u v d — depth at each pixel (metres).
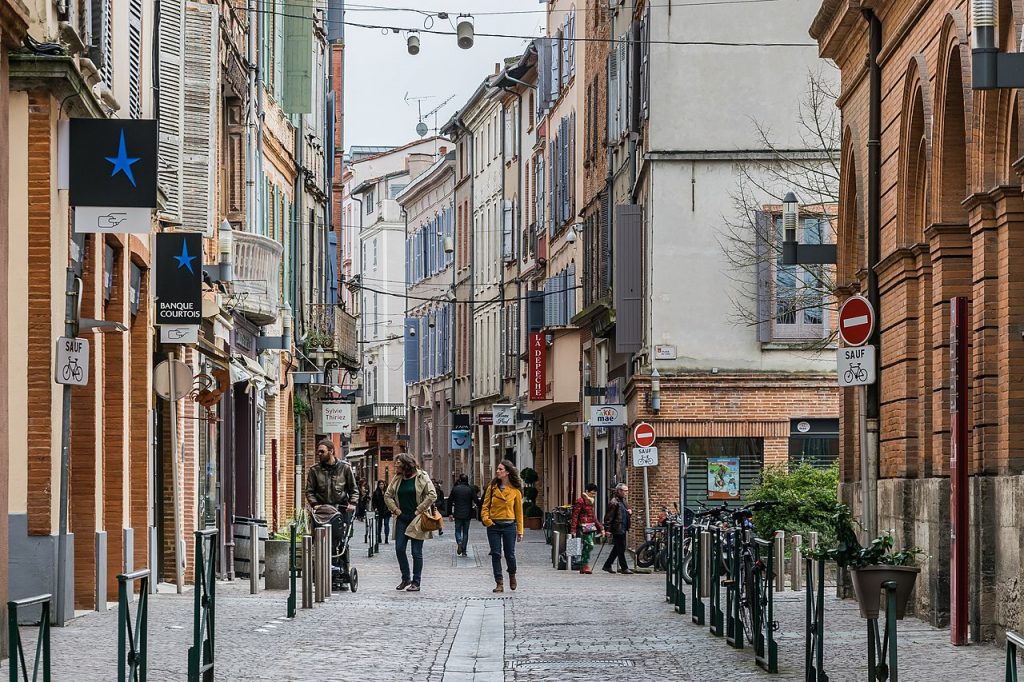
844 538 14.83
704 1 44.12
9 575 19.97
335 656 17.89
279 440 49.47
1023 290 18.14
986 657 17.23
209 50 30.36
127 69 25.50
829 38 28.08
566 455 68.94
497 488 31.17
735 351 44.19
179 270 26.80
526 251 78.94
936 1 21.08
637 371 46.53
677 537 26.75
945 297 20.92
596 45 58.59
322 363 56.28
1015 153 18.16
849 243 28.78
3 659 16.88
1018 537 17.45
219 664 16.70
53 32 20.11
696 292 44.25
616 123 53.03
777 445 43.94
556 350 63.16
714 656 18.12
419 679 16.02
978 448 18.88
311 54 50.03
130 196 20.03
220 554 33.19
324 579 27.16
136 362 27.08
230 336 36.62
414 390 113.06
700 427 44.03
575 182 66.19
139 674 11.43
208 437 33.03
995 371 18.77
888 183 24.53
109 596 24.66
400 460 31.31
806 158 43.50
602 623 22.98
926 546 21.52
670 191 44.19
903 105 23.03
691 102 44.09
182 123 29.08
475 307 93.75
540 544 58.94
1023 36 16.44
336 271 68.44
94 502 22.97
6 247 17.16
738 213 43.88
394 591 31.12
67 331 20.73
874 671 13.25
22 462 19.98
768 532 34.09
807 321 44.19
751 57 44.06
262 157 43.91
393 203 134.00
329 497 31.02
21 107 19.78
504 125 85.12
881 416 25.16
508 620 23.53
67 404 19.62
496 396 86.69
